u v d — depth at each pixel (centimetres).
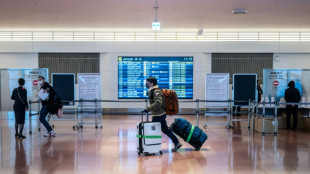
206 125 1165
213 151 748
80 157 685
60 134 1002
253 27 1534
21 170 583
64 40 1656
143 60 1647
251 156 692
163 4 1055
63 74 1177
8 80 1414
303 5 1063
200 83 1653
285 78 1285
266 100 1272
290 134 1020
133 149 770
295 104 1043
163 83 1652
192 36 1658
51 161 650
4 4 1064
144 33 1655
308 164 623
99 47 1650
